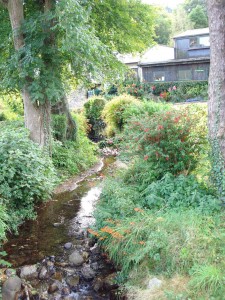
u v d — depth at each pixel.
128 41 9.62
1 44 7.80
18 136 6.00
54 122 9.52
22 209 5.62
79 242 4.93
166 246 3.52
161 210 4.20
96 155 11.48
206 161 4.98
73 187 7.70
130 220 4.16
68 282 3.99
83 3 7.30
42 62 6.81
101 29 9.20
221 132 4.38
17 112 11.34
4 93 8.80
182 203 4.25
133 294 3.35
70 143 10.09
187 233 3.53
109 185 5.30
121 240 3.98
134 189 5.00
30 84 7.18
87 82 8.30
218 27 4.29
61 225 5.52
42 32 6.89
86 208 6.28
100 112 14.51
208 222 3.74
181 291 3.03
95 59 7.11
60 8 6.16
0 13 8.20
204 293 2.92
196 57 20.69
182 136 5.06
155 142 5.05
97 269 4.21
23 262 4.37
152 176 5.04
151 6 9.70
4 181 5.28
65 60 7.46
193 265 3.25
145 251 3.53
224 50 4.33
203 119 6.07
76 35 6.02
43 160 6.22
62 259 4.47
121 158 5.85
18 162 5.46
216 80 4.40
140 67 21.75
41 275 4.07
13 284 3.73
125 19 8.94
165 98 18.19
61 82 7.43
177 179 4.67
